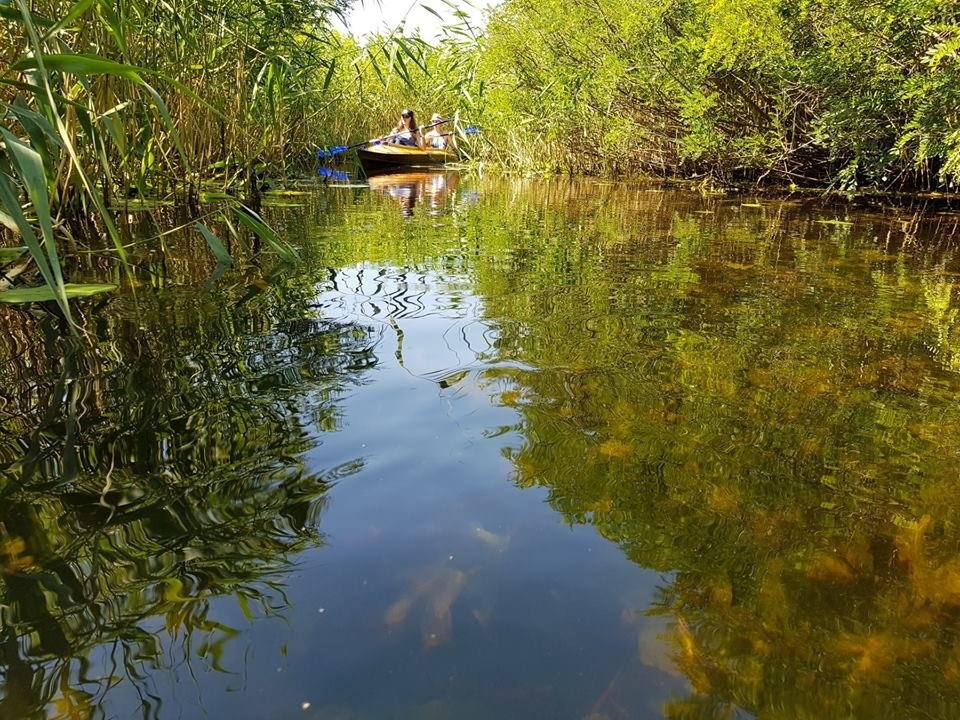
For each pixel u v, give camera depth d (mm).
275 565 1031
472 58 5547
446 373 1781
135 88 3312
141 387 1674
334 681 830
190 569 1022
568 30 7527
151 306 2375
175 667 845
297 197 6121
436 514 1166
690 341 2049
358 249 3562
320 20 5051
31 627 907
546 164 9625
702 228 4430
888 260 3311
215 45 4355
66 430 1449
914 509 1194
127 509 1170
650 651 881
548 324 2215
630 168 8852
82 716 774
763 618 942
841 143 5445
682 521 1155
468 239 3910
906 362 1883
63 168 2885
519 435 1450
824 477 1293
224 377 1741
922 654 881
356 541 1091
